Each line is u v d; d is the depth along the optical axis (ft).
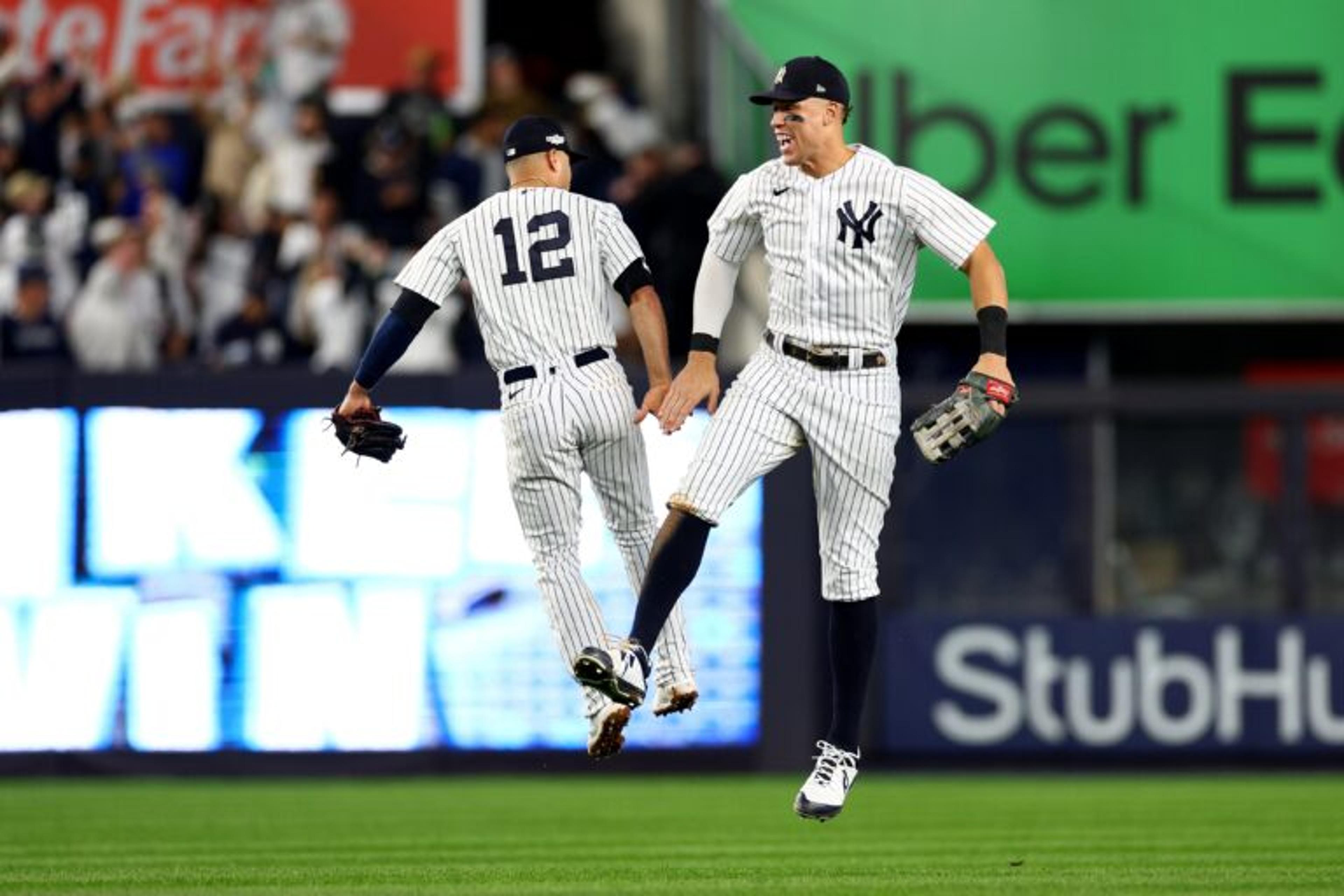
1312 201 145.69
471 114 154.51
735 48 148.46
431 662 123.24
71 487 122.72
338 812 104.42
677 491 67.36
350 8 154.51
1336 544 130.00
